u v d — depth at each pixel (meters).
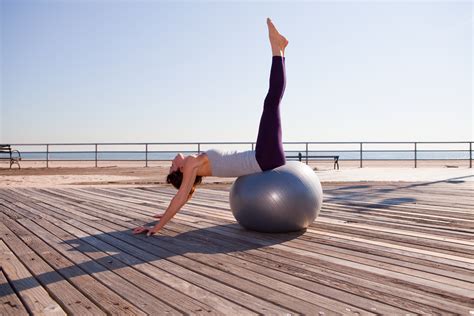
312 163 18.36
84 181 8.60
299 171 3.26
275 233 3.22
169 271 2.23
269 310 1.68
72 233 3.27
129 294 1.88
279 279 2.08
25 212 4.37
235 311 1.68
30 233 3.28
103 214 4.23
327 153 37.47
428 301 1.77
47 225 3.62
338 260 2.43
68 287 1.99
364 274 2.15
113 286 1.99
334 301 1.78
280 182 3.11
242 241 2.95
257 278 2.09
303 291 1.90
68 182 8.39
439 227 3.41
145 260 2.45
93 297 1.84
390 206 4.59
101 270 2.26
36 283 2.06
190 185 3.26
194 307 1.72
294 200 3.09
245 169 3.25
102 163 20.27
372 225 3.52
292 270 2.23
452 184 7.07
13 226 3.58
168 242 2.93
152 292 1.90
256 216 3.15
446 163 17.17
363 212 4.20
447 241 2.90
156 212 4.36
